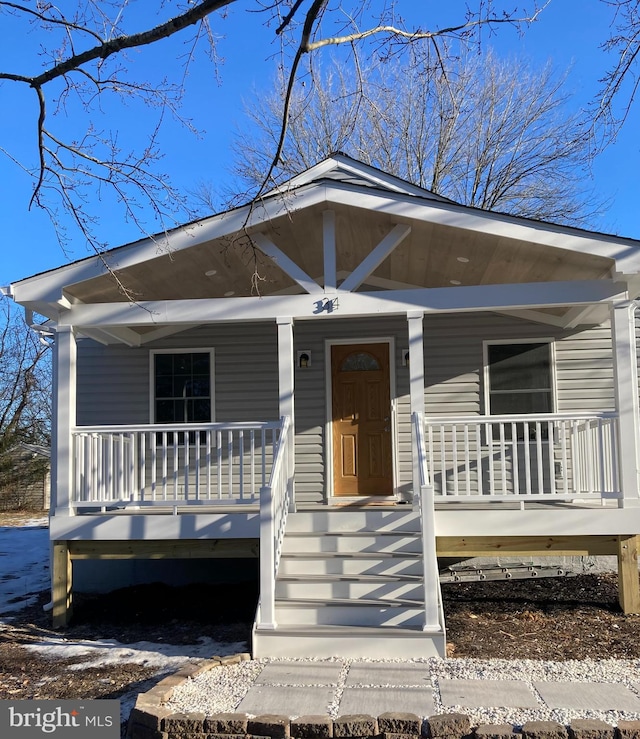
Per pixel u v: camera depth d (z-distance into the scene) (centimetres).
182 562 1040
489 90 2130
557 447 984
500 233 760
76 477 822
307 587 697
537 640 668
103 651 688
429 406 1016
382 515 775
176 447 805
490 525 779
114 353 1075
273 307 814
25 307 834
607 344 1004
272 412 1047
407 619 652
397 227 799
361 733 447
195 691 524
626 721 434
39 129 708
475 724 447
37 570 1236
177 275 895
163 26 602
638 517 761
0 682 596
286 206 759
